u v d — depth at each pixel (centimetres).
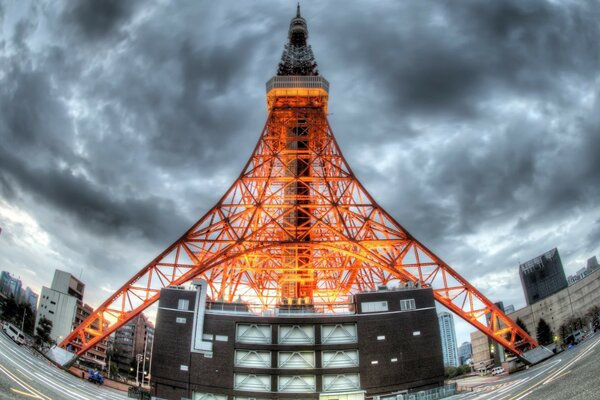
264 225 8850
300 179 9394
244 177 9538
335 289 10012
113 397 6181
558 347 10044
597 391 3912
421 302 6856
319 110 10994
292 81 11200
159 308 6825
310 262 9575
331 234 10119
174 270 8456
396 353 6556
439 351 6644
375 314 6762
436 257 8431
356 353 6581
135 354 18075
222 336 6631
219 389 6344
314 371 6406
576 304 13150
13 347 7675
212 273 8731
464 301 8225
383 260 8331
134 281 8388
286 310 7044
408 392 6388
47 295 13750
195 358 6525
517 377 6831
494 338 8162
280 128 10856
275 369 6400
